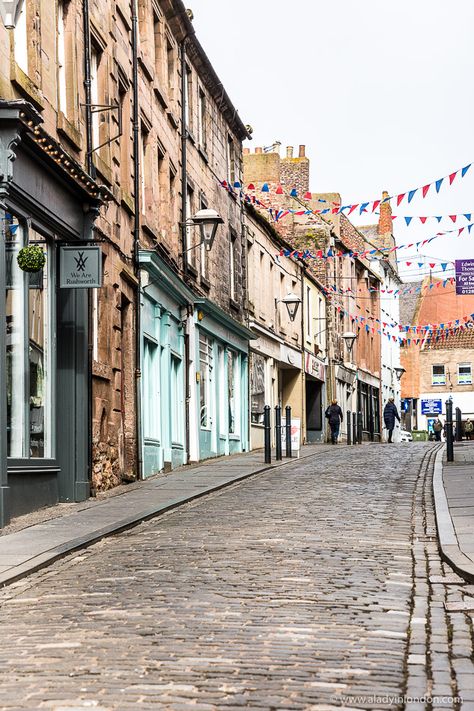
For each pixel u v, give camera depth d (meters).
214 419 29.38
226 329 30.98
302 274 43.38
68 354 16.47
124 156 20.66
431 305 78.62
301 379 42.69
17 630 7.69
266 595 8.62
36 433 15.44
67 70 16.95
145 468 21.23
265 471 22.83
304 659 6.61
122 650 6.91
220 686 6.04
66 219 16.31
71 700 5.82
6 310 14.04
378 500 15.79
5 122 13.26
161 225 24.36
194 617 7.84
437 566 10.01
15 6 13.50
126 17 21.14
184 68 26.81
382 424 63.38
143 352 21.69
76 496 16.36
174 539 12.02
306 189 48.81
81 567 10.45
